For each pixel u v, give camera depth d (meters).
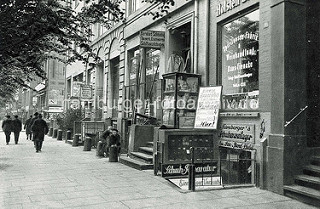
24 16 4.37
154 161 8.90
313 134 7.33
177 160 8.70
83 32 6.11
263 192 7.00
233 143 8.53
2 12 4.25
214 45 9.90
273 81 7.24
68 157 12.81
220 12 9.66
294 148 6.92
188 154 8.80
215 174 8.88
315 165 7.01
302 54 7.24
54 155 13.48
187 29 12.38
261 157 7.30
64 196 6.50
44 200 6.19
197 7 10.69
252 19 8.55
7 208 5.64
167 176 8.55
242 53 8.90
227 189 7.23
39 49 5.29
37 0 4.44
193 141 8.91
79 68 28.12
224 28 9.71
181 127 9.95
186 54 12.60
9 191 6.91
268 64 7.67
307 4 7.52
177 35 12.81
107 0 5.39
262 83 7.81
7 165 10.59
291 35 7.11
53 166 10.43
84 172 9.30
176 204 5.98
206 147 8.88
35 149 15.87
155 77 14.14
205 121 9.09
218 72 9.78
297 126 7.04
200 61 10.46
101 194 6.69
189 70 11.20
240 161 8.06
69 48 6.31
